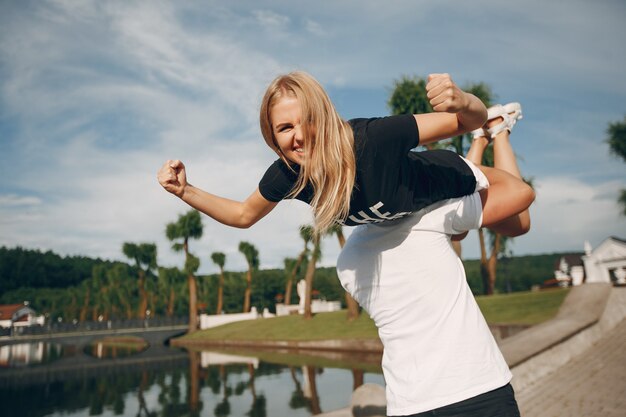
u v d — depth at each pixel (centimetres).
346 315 2702
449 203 107
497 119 124
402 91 2183
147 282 6353
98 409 1193
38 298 8588
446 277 106
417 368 104
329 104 89
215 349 2819
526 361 518
